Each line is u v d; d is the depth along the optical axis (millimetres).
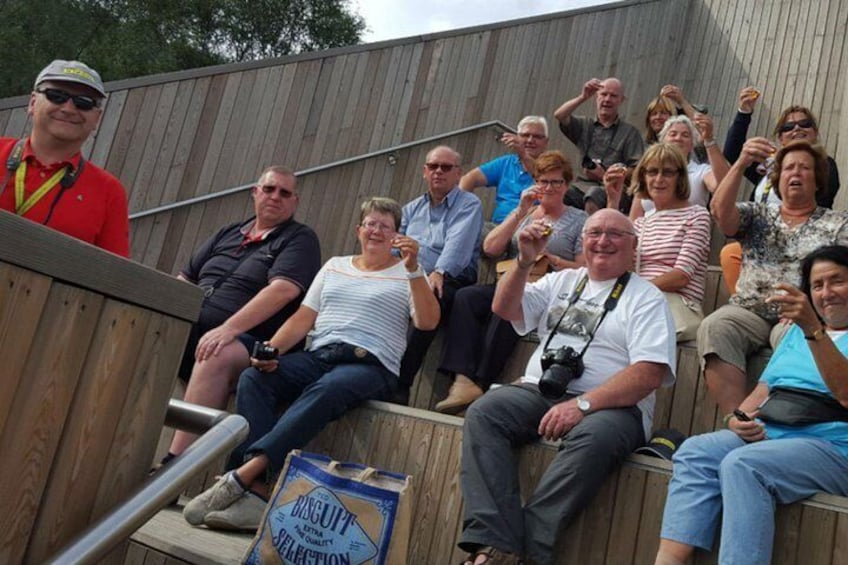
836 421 2283
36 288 1313
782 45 5836
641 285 2730
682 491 2223
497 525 2324
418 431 2842
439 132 5320
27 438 1332
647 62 6086
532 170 4617
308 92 4844
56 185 2395
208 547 2371
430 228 3982
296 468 2426
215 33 13516
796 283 2986
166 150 4457
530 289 2906
